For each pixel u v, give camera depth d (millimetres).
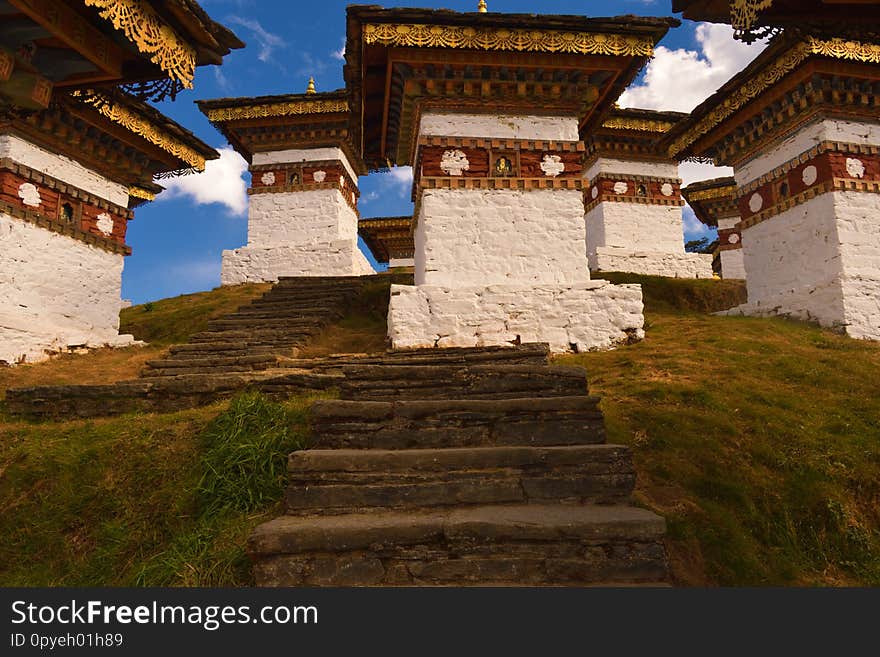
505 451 5008
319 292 16266
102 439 6941
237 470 5836
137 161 15758
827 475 6453
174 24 6867
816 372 9539
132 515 5777
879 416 7828
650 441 6637
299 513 4660
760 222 15586
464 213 12125
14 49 6035
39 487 6242
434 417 5617
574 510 4574
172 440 6672
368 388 6656
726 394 8273
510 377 6562
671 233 23172
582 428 5551
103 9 5895
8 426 7977
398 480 4844
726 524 5430
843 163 13438
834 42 12555
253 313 14523
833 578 5266
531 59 11938
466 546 4168
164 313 18562
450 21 11312
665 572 4121
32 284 13273
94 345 14477
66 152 14227
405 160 16031
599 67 12141
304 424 6418
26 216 13164
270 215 22703
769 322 13641
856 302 12891
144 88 7324
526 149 12492
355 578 4066
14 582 5113
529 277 12016
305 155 22812
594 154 23547
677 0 7484
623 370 9656
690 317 14805
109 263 15422
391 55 11617
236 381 8461
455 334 11477
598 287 11883
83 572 5199
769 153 15250
